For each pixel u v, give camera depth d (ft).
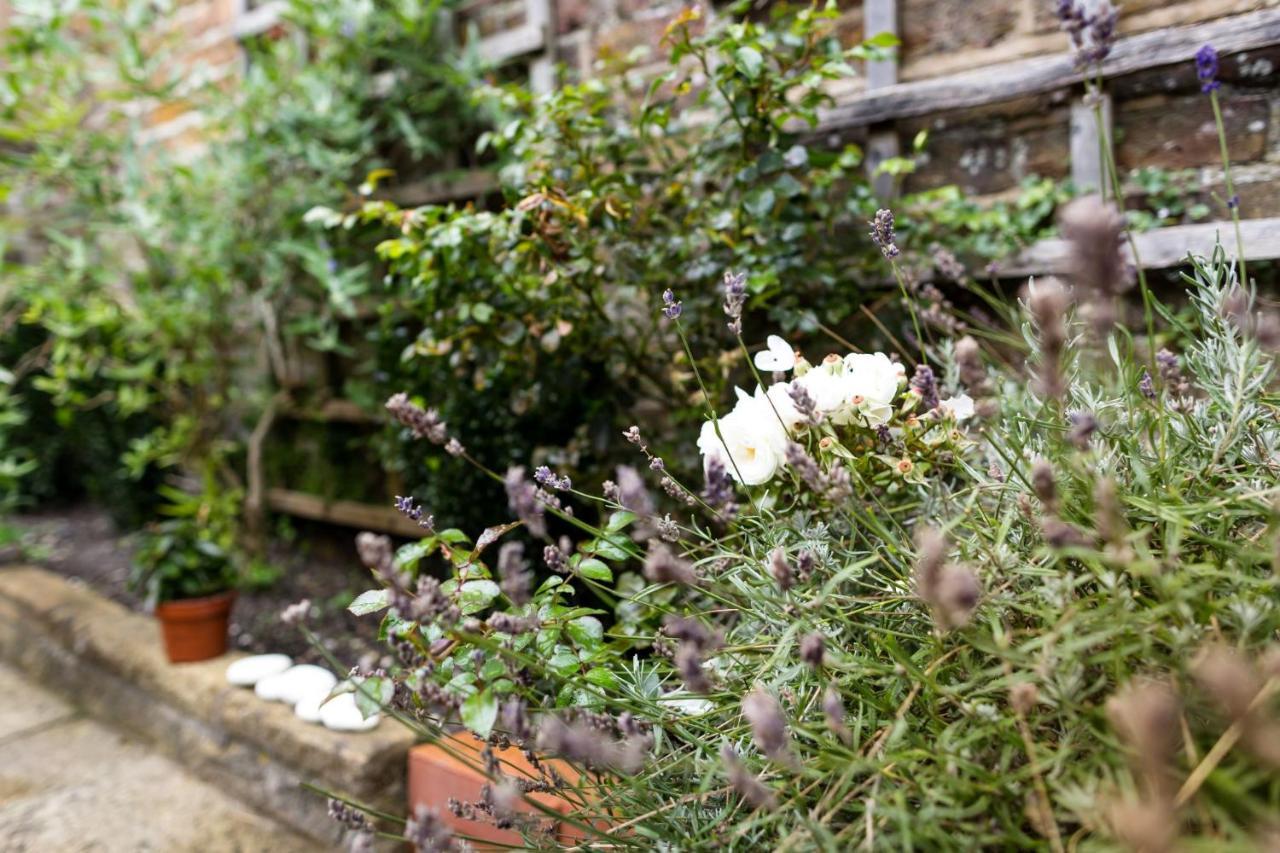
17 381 12.25
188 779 6.48
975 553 2.67
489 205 7.71
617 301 6.04
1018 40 5.56
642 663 3.51
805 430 3.21
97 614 8.08
